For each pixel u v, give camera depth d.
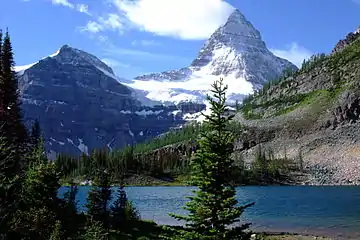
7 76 57.22
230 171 23.27
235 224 67.69
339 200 112.75
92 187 54.59
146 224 56.75
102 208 53.72
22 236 32.88
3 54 58.44
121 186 59.47
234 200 22.77
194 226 22.95
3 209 26.53
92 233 37.97
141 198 127.38
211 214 22.39
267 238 54.88
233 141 23.59
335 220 72.50
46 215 36.03
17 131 57.19
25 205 38.66
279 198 123.44
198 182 22.94
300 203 106.00
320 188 172.88
